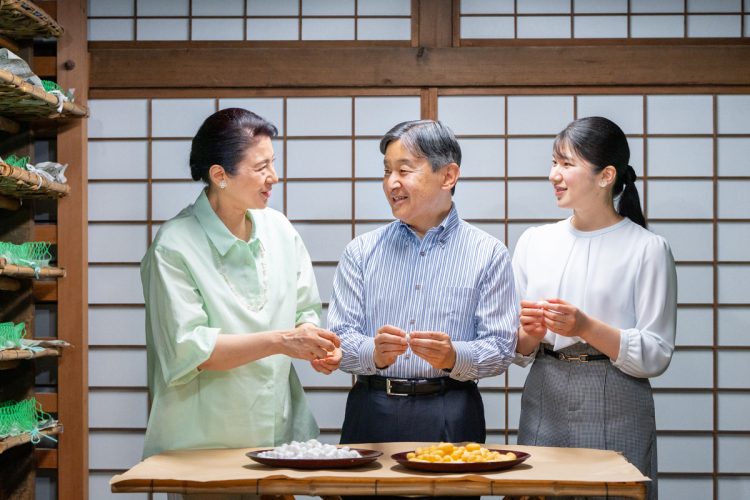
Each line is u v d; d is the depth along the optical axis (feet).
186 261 9.00
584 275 9.57
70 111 12.55
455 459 7.57
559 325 8.70
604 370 9.30
